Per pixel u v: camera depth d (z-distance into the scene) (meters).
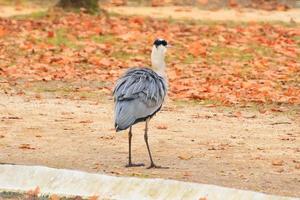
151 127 17.30
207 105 19.62
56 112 18.52
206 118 18.30
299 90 21.31
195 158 14.86
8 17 30.84
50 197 12.73
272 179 13.52
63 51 25.55
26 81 21.84
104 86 21.48
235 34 28.16
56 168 13.75
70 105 19.30
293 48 26.36
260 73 23.20
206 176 13.59
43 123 17.42
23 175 13.49
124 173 13.64
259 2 35.22
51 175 13.38
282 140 16.41
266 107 19.55
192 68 23.69
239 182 13.27
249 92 20.83
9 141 15.88
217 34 28.11
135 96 13.59
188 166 14.27
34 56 24.84
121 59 24.88
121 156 14.93
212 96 20.34
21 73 22.66
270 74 23.05
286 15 32.97
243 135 16.77
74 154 15.00
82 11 30.89
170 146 15.75
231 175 13.71
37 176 13.42
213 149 15.55
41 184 13.30
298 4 35.19
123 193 12.88
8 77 22.22
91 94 20.61
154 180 12.92
